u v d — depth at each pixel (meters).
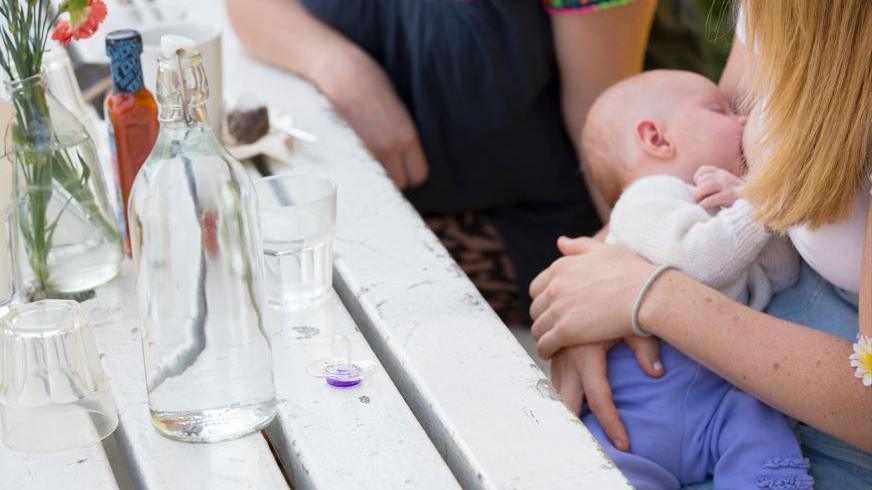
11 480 1.02
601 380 1.44
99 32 2.02
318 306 1.30
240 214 1.01
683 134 1.63
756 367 1.26
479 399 1.11
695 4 2.71
